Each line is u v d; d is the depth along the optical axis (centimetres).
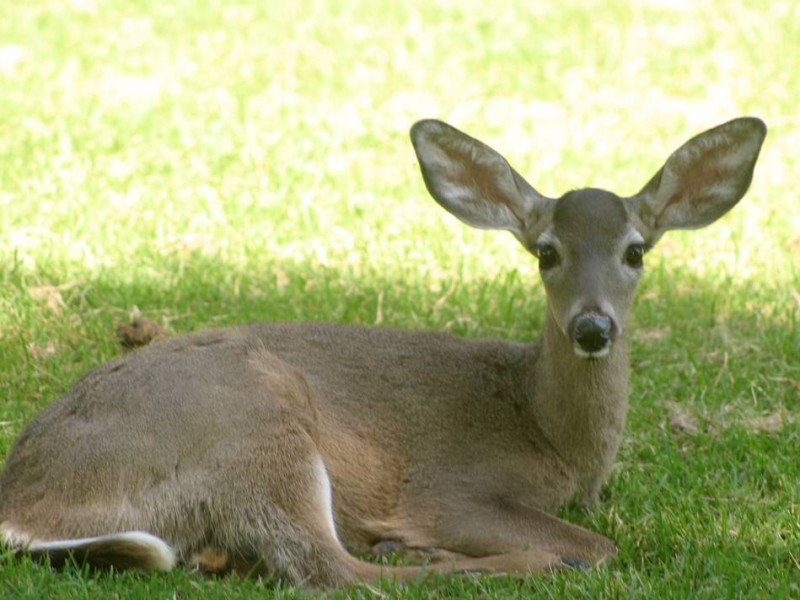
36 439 882
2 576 823
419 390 966
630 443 1074
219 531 863
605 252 934
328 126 1841
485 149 997
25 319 1237
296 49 2162
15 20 2248
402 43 2191
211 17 2308
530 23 2289
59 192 1546
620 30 2256
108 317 1252
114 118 1819
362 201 1565
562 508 972
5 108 1842
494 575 858
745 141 991
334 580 853
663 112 1930
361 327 1002
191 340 936
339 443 925
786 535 932
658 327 1279
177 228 1459
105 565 841
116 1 2380
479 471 946
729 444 1061
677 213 995
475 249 1448
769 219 1532
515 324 1280
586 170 1700
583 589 829
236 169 1659
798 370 1189
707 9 2361
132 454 860
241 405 877
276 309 1277
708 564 866
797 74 2066
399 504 937
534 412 973
